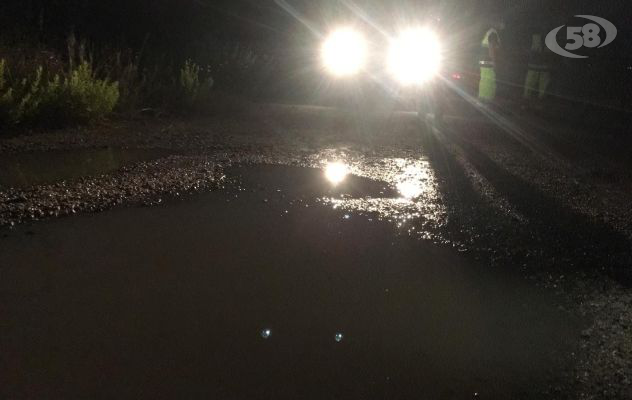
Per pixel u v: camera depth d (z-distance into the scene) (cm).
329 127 1162
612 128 1459
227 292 438
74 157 789
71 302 409
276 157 880
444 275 502
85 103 967
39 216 558
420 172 854
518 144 1141
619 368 372
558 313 445
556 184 847
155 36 1619
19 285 427
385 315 424
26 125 922
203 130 1035
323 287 460
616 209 741
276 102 1444
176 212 604
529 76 1686
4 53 1073
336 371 353
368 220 631
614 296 481
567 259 557
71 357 347
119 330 379
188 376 337
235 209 630
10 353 347
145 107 1141
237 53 1554
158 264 476
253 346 371
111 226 550
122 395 317
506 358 379
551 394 345
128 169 740
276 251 523
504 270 523
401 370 359
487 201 733
